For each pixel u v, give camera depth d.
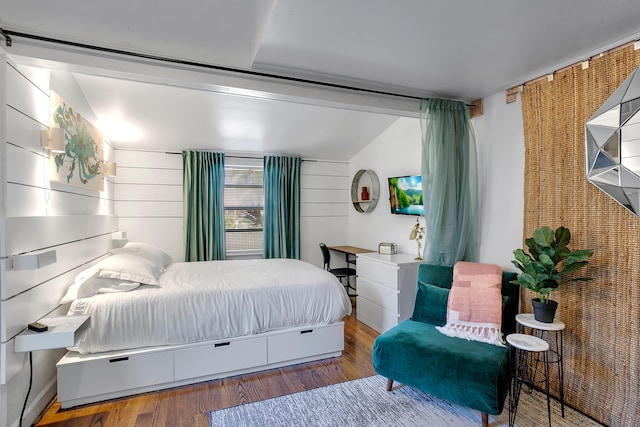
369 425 2.08
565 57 2.25
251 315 2.67
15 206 1.87
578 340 2.24
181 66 2.26
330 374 2.71
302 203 5.13
